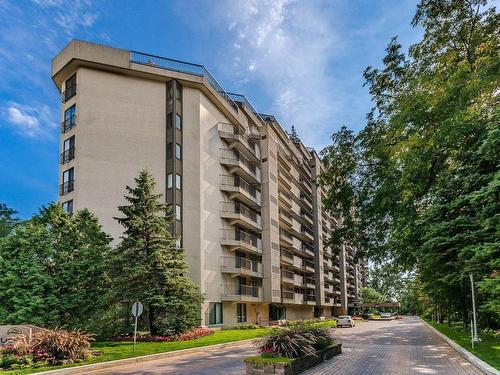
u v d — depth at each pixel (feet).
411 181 62.90
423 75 63.72
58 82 122.31
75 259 73.15
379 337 85.20
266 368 34.63
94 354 51.65
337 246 85.15
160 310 75.10
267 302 152.35
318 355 43.45
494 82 50.29
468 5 64.39
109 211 108.78
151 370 42.96
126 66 117.19
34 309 66.28
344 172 82.23
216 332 99.45
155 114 119.14
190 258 114.52
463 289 68.28
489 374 34.04
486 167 51.16
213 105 135.03
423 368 40.19
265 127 167.63
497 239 44.50
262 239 157.79
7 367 42.47
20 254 68.90
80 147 110.01
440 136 52.65
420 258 67.56
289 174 200.03
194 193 119.14
